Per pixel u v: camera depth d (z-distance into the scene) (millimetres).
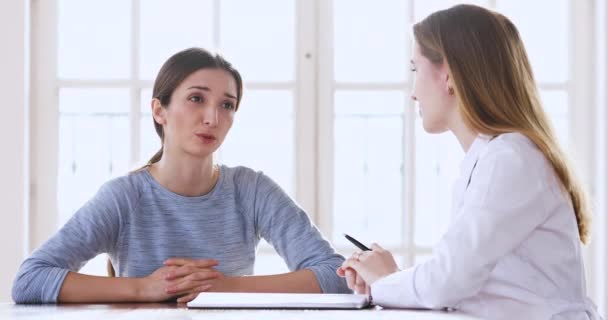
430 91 1730
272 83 3336
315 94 3330
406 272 1534
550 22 3373
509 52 1679
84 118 3377
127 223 1941
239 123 3348
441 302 1478
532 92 1694
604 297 3170
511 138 1586
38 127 3312
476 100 1655
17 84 3209
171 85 1915
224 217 2004
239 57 3352
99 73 3355
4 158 3195
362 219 3406
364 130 3385
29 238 3293
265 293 1645
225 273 1976
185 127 1900
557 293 1551
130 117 3344
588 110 3328
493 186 1520
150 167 2021
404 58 3354
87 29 3352
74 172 3387
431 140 3361
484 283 1562
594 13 3324
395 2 3357
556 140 1669
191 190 1981
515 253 1555
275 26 3348
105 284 1684
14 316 1354
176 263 1735
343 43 3355
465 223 1510
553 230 1566
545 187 1546
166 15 3354
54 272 1707
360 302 1487
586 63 3334
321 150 3330
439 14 1744
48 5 3316
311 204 3320
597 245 3240
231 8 3348
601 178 3227
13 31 3205
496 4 3361
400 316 1336
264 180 2076
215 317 1300
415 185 3346
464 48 1672
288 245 1992
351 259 1697
